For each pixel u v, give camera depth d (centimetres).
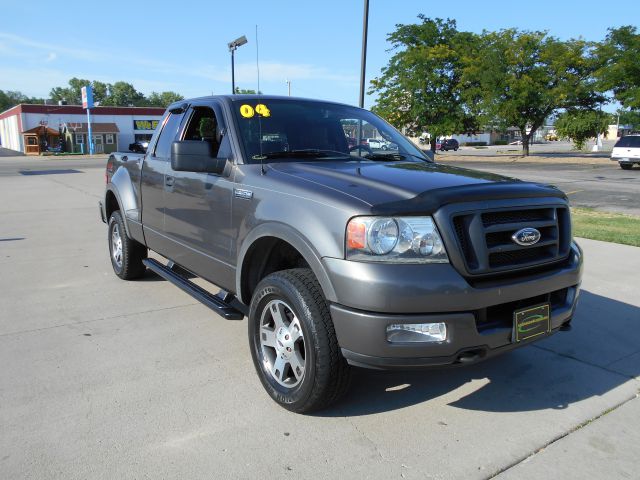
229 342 421
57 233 896
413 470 264
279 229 309
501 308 294
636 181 1973
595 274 629
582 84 3278
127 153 576
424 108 3594
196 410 317
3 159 4572
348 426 303
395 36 3731
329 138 411
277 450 278
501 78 3375
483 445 287
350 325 271
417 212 269
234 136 378
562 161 3344
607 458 277
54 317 473
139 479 253
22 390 337
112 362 381
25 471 257
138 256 570
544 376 372
